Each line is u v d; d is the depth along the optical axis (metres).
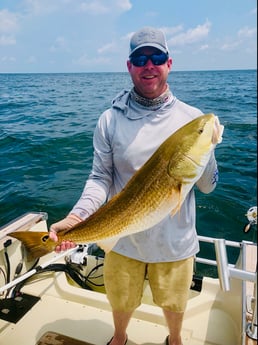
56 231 2.22
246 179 8.14
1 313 3.15
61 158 10.25
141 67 2.16
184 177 1.91
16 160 10.16
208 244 5.38
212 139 1.91
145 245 2.33
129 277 2.47
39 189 7.88
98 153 2.45
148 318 3.03
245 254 3.15
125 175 2.37
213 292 3.21
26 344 2.84
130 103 2.34
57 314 3.15
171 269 2.39
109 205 2.12
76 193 7.64
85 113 19.33
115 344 2.71
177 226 2.32
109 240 2.17
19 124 15.93
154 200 2.01
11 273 3.40
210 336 2.85
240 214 6.33
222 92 32.50
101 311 3.18
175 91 34.19
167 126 2.26
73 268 3.73
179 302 2.45
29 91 38.53
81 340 2.86
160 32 2.21
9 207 7.04
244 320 2.47
